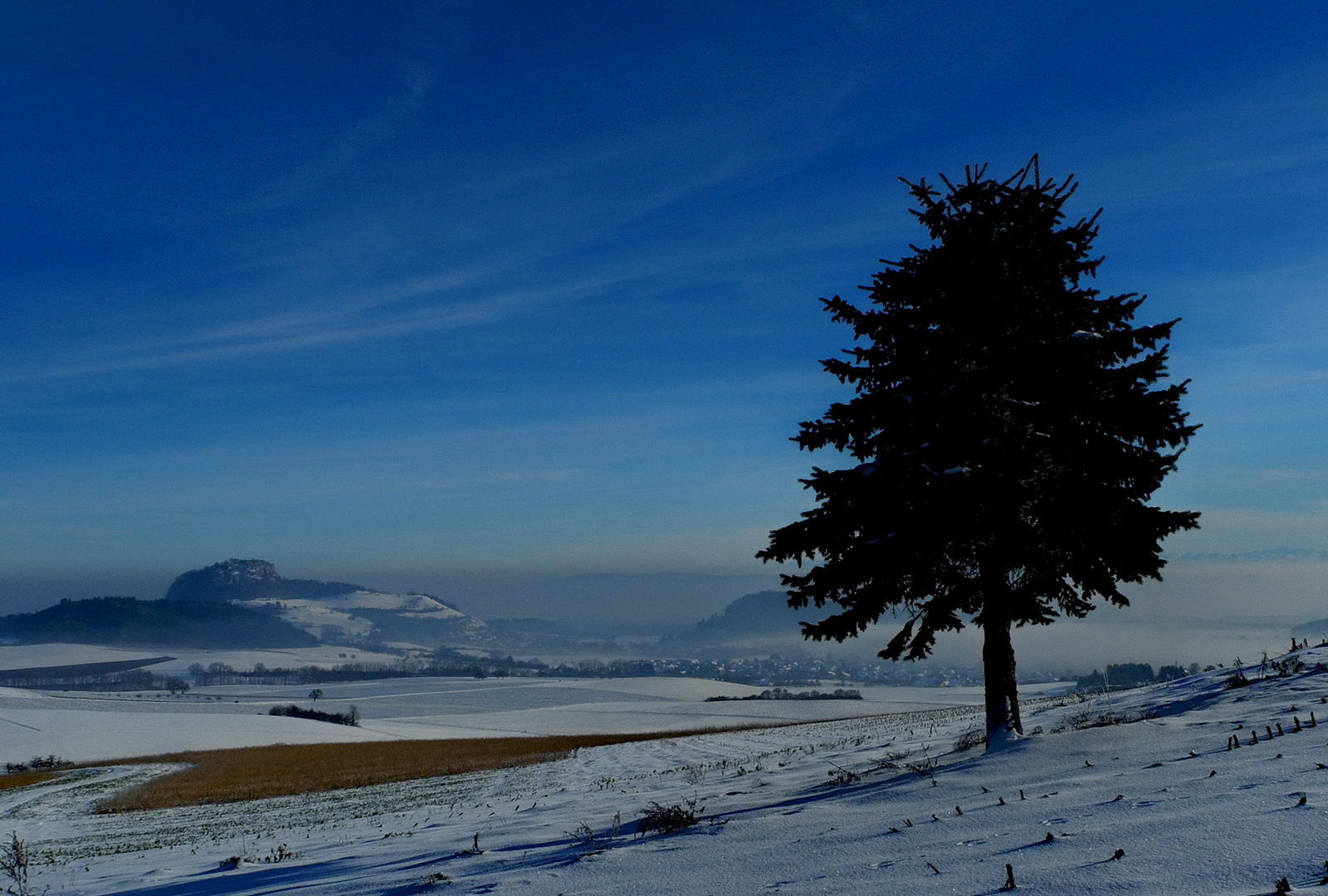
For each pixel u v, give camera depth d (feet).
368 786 114.83
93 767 183.62
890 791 29.60
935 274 44.42
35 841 75.15
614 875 21.67
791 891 16.80
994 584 41.34
